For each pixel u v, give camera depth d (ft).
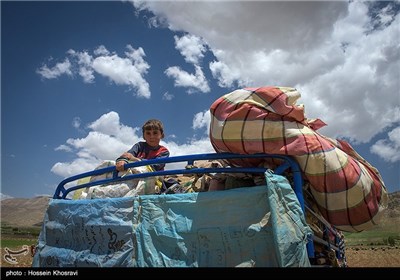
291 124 10.14
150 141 14.99
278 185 8.55
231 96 10.82
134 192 11.10
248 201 8.71
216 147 11.23
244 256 8.32
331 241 13.84
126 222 9.84
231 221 8.70
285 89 10.57
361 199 10.14
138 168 11.75
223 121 10.49
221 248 8.59
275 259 8.07
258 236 8.32
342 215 10.21
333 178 9.89
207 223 8.92
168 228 9.29
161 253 9.14
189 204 9.31
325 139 10.93
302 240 8.27
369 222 10.42
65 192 13.38
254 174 10.62
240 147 10.27
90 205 10.70
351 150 11.56
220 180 11.11
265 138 9.97
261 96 10.37
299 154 9.74
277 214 8.18
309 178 9.98
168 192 11.91
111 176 12.55
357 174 10.24
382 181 11.49
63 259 10.55
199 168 10.39
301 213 8.61
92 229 10.30
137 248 9.41
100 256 9.80
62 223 11.24
